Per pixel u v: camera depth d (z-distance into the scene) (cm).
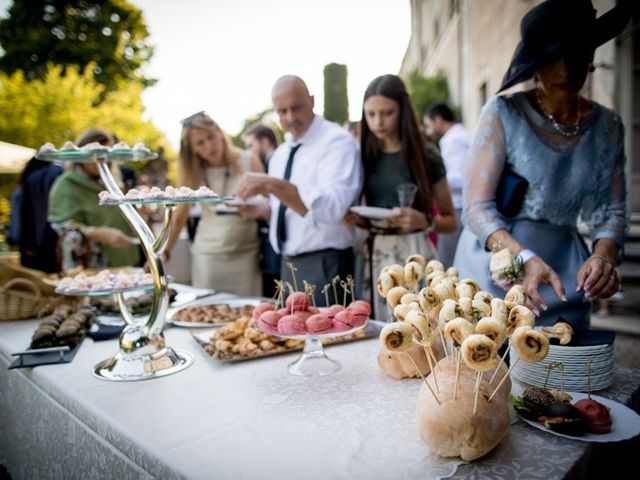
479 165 157
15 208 352
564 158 149
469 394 79
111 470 97
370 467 77
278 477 75
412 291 114
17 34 1281
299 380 117
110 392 113
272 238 239
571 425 83
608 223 153
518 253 134
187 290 251
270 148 435
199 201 128
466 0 823
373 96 206
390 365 115
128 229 295
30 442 139
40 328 154
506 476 73
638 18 129
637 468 103
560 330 105
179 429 93
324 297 221
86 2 1317
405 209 200
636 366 291
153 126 1016
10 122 745
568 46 134
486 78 661
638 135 652
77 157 155
